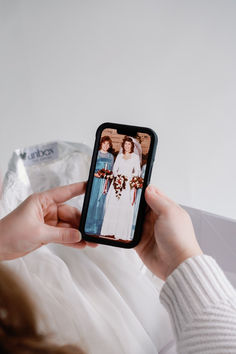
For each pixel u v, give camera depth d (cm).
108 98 141
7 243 68
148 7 150
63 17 158
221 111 131
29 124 142
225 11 143
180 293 47
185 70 139
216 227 91
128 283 81
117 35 150
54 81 149
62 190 76
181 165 125
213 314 43
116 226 70
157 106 135
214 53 139
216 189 121
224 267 90
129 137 70
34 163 96
